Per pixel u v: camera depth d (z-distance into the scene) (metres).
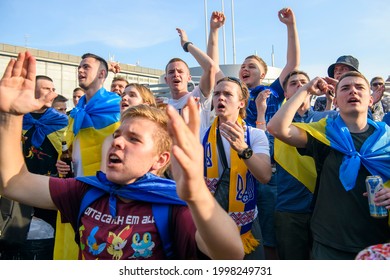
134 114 1.71
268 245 4.02
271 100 4.62
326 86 2.91
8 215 3.43
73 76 15.70
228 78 3.20
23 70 1.63
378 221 2.49
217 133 3.02
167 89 9.95
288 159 3.15
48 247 3.58
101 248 1.60
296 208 3.49
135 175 1.64
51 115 4.41
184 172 1.15
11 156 1.67
